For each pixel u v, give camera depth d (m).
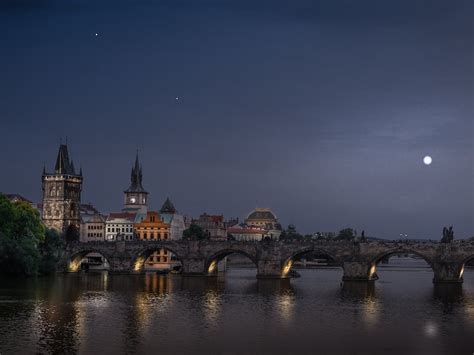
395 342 131.88
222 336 135.62
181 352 121.88
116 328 142.38
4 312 161.00
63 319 152.50
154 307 174.12
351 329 144.12
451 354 123.00
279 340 132.62
